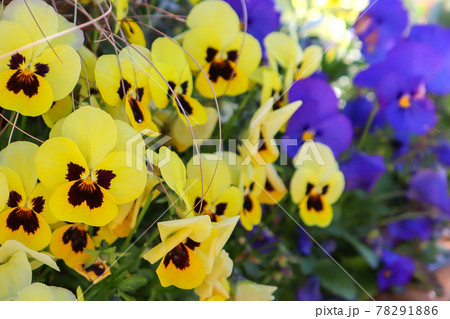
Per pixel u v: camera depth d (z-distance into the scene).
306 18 0.35
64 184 0.22
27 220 0.22
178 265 0.23
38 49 0.22
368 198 0.43
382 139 0.43
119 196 0.22
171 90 0.23
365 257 0.40
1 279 0.22
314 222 0.30
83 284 0.25
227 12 0.27
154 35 0.27
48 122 0.24
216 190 0.25
